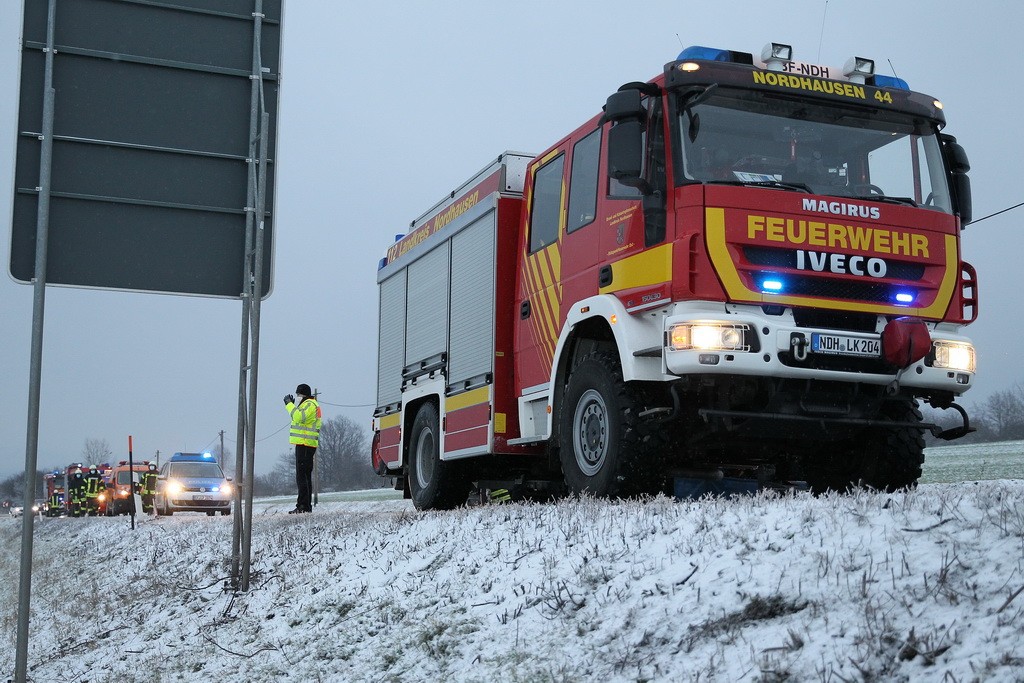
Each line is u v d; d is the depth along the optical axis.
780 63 8.69
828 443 9.38
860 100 8.62
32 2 8.23
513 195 11.17
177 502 27.58
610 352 8.89
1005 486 6.33
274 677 7.00
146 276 8.64
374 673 6.26
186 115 8.87
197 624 9.45
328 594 8.30
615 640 5.09
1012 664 3.72
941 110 8.96
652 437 8.44
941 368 8.34
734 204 7.89
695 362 7.72
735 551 5.37
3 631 14.41
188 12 8.91
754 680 4.23
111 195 8.50
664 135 8.23
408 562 8.07
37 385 7.32
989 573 4.37
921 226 8.44
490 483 12.20
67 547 22.89
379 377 14.89
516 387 10.73
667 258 7.95
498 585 6.54
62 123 8.37
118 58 8.60
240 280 9.14
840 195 8.36
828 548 5.02
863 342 8.04
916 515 5.15
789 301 7.92
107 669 9.21
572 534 6.75
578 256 9.45
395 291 14.47
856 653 4.12
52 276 8.25
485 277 11.28
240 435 10.11
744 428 8.27
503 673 5.33
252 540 12.13
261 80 9.02
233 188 9.05
